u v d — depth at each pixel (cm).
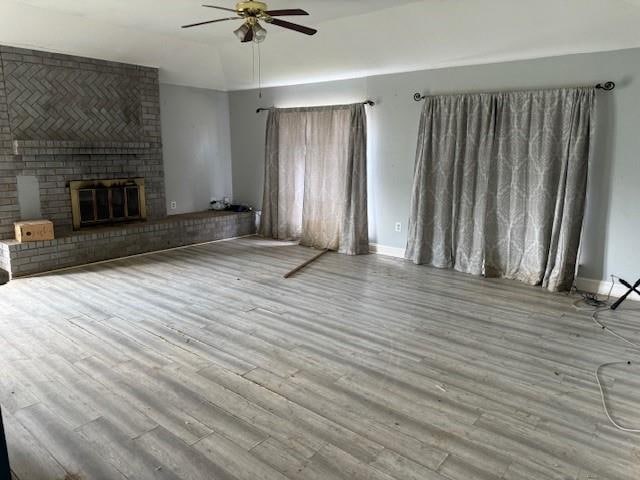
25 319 384
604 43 428
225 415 252
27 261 509
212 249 655
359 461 217
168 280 501
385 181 612
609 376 300
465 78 525
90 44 545
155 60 621
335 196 650
